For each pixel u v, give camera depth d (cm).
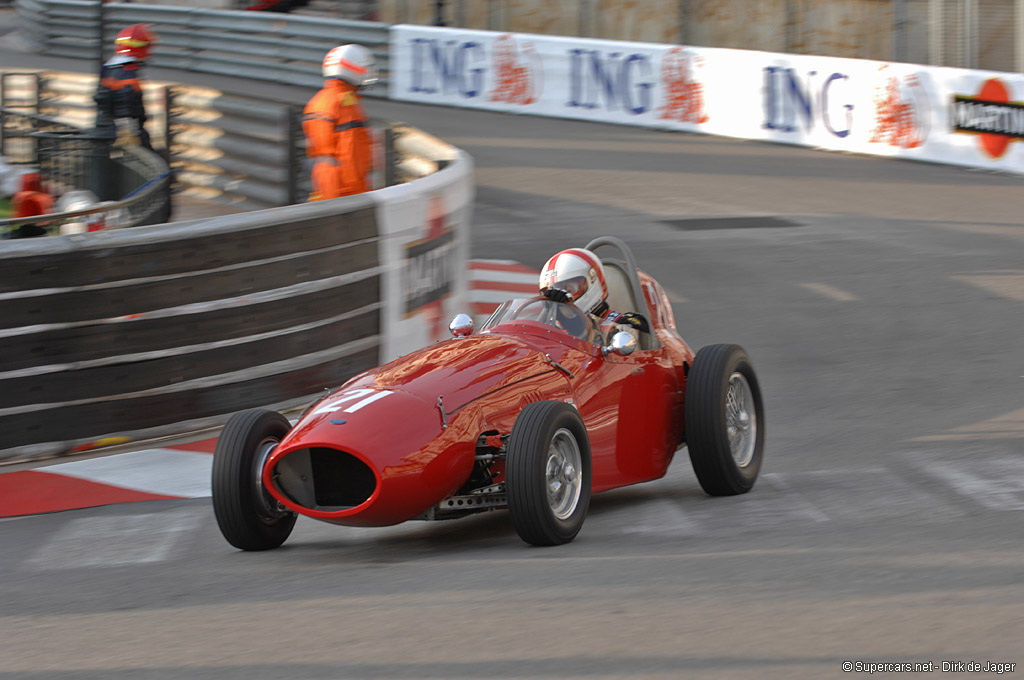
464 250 3200
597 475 1875
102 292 2323
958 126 5722
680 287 3797
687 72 6650
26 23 9731
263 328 2533
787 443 2423
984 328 3316
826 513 1892
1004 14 6294
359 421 1636
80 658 1298
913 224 4619
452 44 7481
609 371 1952
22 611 1506
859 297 3659
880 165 5803
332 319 2655
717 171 5666
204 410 2470
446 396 1712
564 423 1692
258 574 1634
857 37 7406
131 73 4562
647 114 6825
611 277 2172
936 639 1224
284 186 4628
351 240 2680
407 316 2861
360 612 1403
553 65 7131
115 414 2370
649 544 1700
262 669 1221
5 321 2242
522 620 1334
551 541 1672
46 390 2298
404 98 7750
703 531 1786
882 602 1359
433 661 1214
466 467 1675
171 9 8725
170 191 3459
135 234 2345
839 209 4884
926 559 1562
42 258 2258
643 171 5669
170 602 1507
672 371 2105
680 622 1304
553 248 4322
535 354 1878
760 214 4809
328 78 3400
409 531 1914
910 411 2631
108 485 2169
